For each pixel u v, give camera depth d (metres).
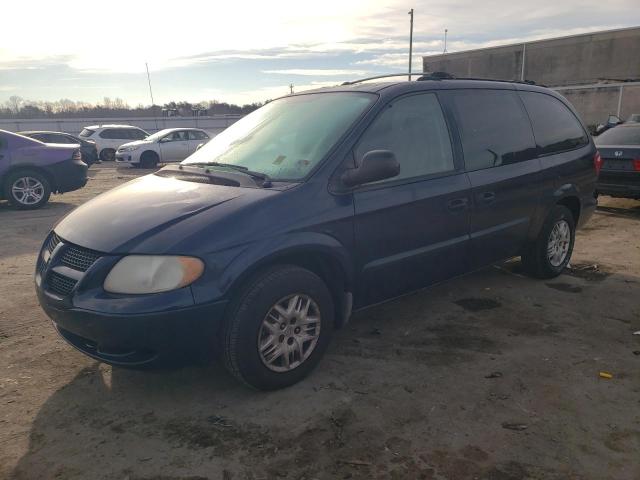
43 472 2.47
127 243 2.75
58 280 2.92
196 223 2.81
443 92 3.96
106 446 2.65
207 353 2.86
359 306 3.50
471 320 4.15
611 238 6.76
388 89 3.66
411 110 3.70
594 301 4.53
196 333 2.74
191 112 49.25
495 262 4.43
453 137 3.91
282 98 4.30
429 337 3.85
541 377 3.25
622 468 2.43
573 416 2.84
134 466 2.50
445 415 2.86
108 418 2.89
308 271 3.10
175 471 2.46
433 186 3.68
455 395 3.06
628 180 7.80
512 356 3.54
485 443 2.62
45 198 9.50
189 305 2.67
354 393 3.09
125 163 18.70
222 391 3.14
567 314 4.25
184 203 3.03
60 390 3.18
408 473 2.42
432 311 4.34
